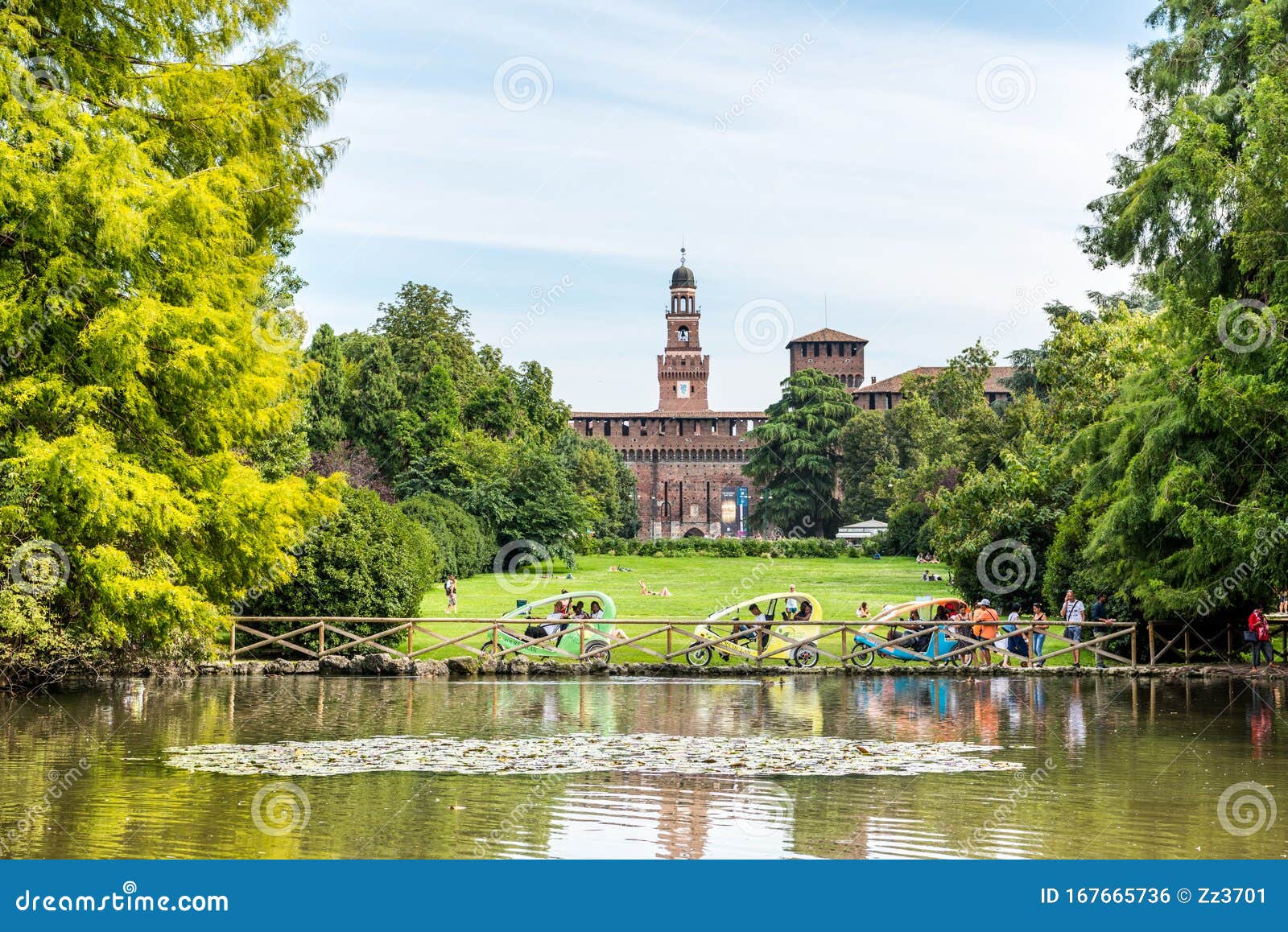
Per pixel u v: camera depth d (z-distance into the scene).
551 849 10.73
